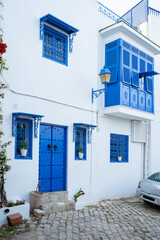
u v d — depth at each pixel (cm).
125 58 938
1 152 578
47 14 704
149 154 1187
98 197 883
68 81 802
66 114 789
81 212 712
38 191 662
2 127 614
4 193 583
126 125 1064
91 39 902
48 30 768
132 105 955
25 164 655
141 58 1036
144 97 1035
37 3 719
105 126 951
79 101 836
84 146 857
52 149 757
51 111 742
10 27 650
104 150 936
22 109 664
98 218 676
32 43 700
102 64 958
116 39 931
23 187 647
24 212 592
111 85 930
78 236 546
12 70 647
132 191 1070
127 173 1052
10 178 621
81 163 830
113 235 575
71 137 801
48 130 750
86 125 827
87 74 873
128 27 927
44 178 728
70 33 811
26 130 683
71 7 830
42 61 724
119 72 909
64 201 730
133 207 838
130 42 977
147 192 837
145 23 1244
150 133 1200
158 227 657
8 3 649
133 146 1103
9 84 632
